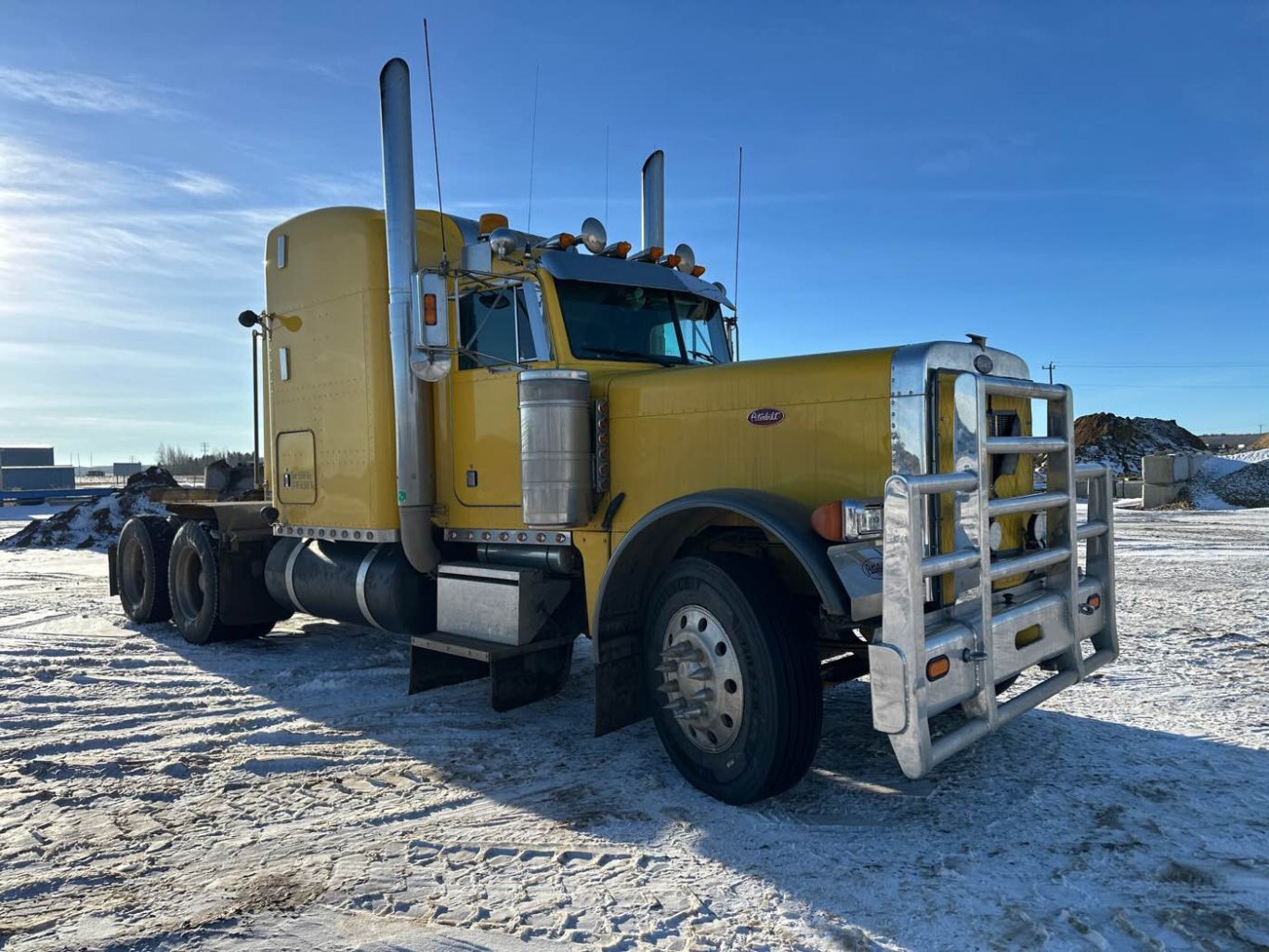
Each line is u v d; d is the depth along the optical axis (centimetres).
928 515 371
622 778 429
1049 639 404
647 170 751
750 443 426
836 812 381
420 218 597
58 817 387
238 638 780
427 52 502
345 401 610
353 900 308
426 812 390
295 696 596
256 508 750
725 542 455
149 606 845
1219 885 308
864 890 310
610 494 485
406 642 785
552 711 553
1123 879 314
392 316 545
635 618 464
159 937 284
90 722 537
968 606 359
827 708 548
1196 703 535
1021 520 416
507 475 518
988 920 288
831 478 400
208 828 373
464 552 575
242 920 295
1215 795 389
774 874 323
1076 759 437
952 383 385
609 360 517
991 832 355
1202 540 1585
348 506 610
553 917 294
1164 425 4772
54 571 1398
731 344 619
